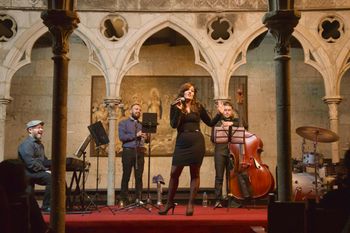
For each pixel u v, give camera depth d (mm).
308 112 14750
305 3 12445
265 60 14859
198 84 14703
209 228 6992
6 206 3629
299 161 11852
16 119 14523
